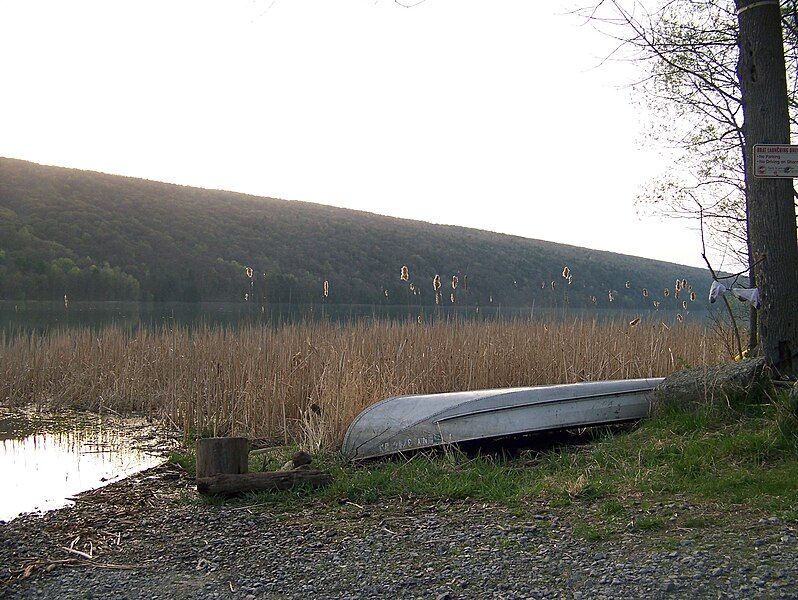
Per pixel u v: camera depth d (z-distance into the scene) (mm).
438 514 6602
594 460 7695
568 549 5289
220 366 12844
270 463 9062
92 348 16656
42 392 15219
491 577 4910
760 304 7875
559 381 12055
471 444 9133
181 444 11180
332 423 9773
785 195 7660
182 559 5844
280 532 6426
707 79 10555
